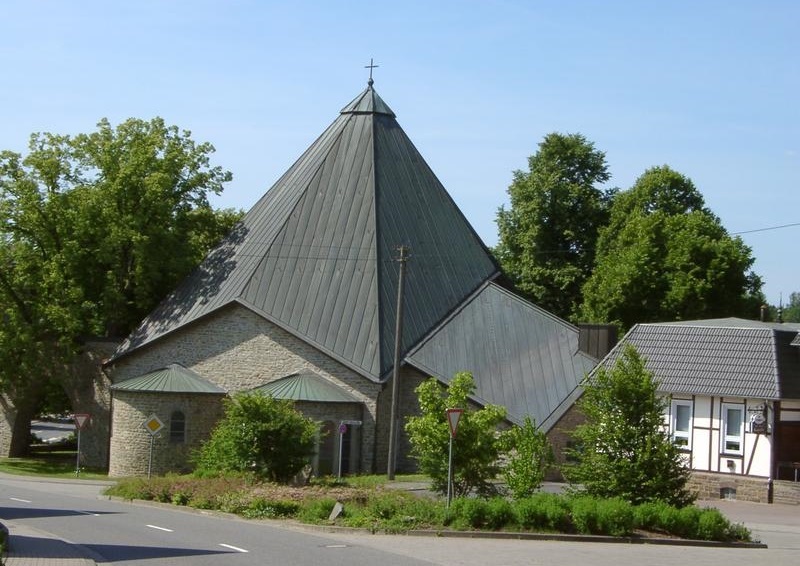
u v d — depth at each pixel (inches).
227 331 2175.2
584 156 3211.1
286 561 840.9
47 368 2516.0
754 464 1668.3
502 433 1366.9
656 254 2829.7
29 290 2549.2
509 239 3243.1
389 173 2308.1
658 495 1236.5
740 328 1748.3
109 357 2447.1
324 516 1219.9
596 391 1288.1
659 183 3075.8
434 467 1341.0
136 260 2496.3
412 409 2075.5
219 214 2844.5
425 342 2106.3
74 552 847.7
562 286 3149.6
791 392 1652.3
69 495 1617.9
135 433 2124.8
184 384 2143.2
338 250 2196.1
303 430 1620.3
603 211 3201.3
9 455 2596.0
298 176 2365.9
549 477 1913.1
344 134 2358.5
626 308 2822.3
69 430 4077.3
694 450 1728.6
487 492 1352.1
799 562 967.0
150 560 831.1
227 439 1646.2
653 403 1279.5
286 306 2142.0
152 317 2290.8
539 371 2050.9
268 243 2241.6
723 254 2815.0
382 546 983.6
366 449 2043.6
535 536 1103.0
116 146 2546.8
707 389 1704.0
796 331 1738.4
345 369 2070.6
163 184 2459.4
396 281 2167.8
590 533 1127.0
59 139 2534.5
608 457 1261.1
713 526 1162.6
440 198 2353.6
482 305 2194.9
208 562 824.9
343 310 2122.3
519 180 3255.4
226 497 1362.0
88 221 2464.3
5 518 1162.6
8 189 2493.8
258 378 2139.5
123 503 1470.2
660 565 896.3
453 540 1066.7
